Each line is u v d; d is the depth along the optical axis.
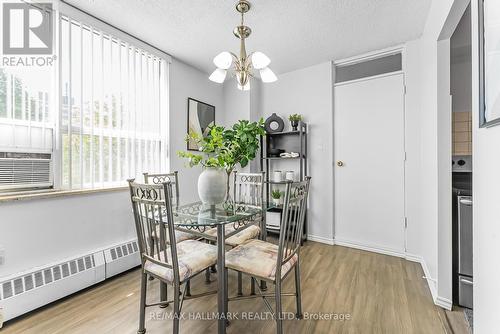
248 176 2.62
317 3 2.00
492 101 0.93
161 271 1.44
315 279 2.22
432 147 2.02
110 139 2.31
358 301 1.86
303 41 2.65
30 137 1.81
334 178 3.21
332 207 3.19
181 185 3.14
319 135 3.28
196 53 2.92
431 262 2.06
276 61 3.17
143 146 2.65
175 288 1.37
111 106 2.32
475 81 1.14
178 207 2.01
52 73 1.92
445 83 1.83
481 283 1.07
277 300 1.40
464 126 2.51
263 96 3.81
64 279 1.85
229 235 1.65
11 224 1.67
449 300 1.76
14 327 1.55
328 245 3.16
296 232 1.62
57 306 1.79
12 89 1.73
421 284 2.12
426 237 2.27
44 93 1.88
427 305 1.80
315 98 3.31
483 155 1.05
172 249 1.35
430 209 2.09
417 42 2.61
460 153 2.52
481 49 1.01
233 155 2.16
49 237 1.86
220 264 1.47
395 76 2.78
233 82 3.81
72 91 2.04
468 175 2.46
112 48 2.34
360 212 3.02
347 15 2.17
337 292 1.99
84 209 2.09
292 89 3.52
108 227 2.28
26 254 1.74
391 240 2.81
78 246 2.04
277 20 2.25
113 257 2.21
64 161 1.99
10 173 1.72
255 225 2.35
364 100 2.98
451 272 1.78
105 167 2.27
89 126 2.14
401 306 1.79
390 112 2.81
